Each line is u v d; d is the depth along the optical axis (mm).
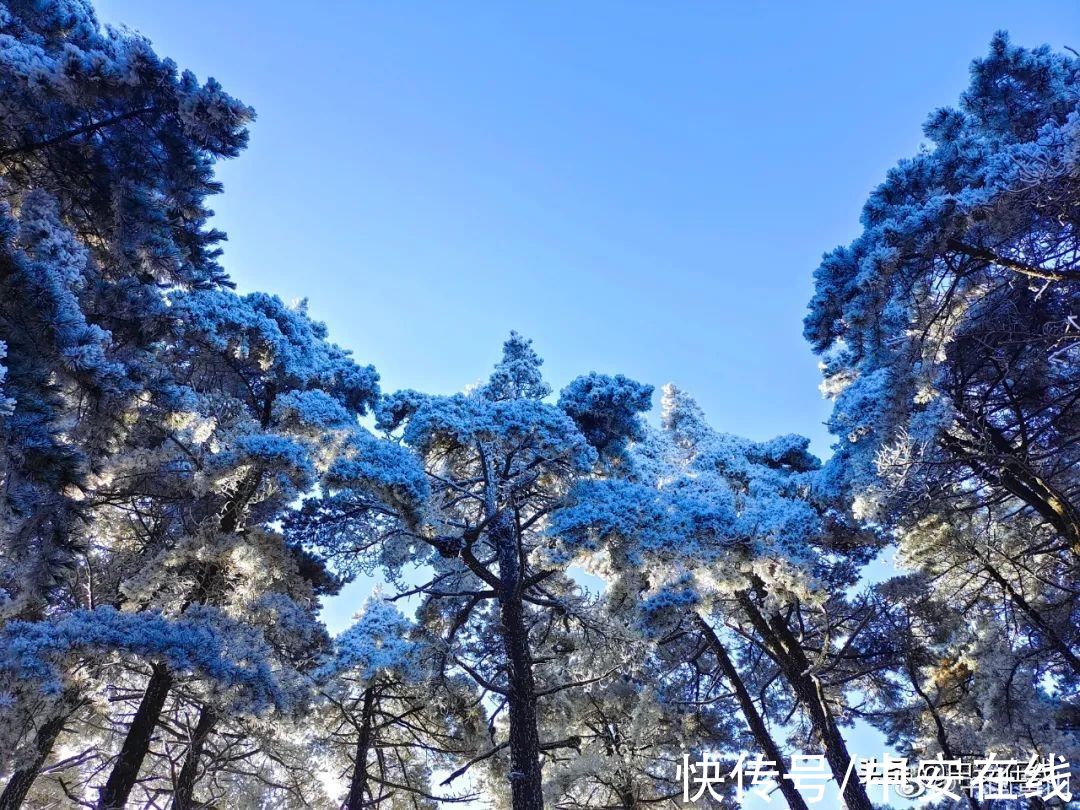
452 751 15570
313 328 19516
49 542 8508
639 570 14570
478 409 13953
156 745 15414
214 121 9633
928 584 18125
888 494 13219
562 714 17234
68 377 8391
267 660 11664
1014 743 16594
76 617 9867
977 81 13219
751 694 21188
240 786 15586
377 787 16922
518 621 13336
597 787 17297
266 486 13648
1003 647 17656
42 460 7520
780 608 17406
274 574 13938
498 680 15859
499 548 14758
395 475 12172
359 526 16484
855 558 19109
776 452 20094
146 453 12164
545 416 13445
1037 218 10188
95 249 11711
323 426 13445
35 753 9242
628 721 17438
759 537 14492
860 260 12312
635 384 16266
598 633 14688
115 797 10602
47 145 9812
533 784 11453
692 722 19078
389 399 14703
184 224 11469
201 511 14539
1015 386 14195
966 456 12828
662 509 14164
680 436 20688
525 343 18141
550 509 14516
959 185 11906
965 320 12461
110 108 9898
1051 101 12547
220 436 13352
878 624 18000
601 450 16219
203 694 11633
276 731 12805
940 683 19422
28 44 9469
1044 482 12188
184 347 14359
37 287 7879
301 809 15281
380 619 15914
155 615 10695
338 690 14312
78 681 10398
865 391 13547
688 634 19578
